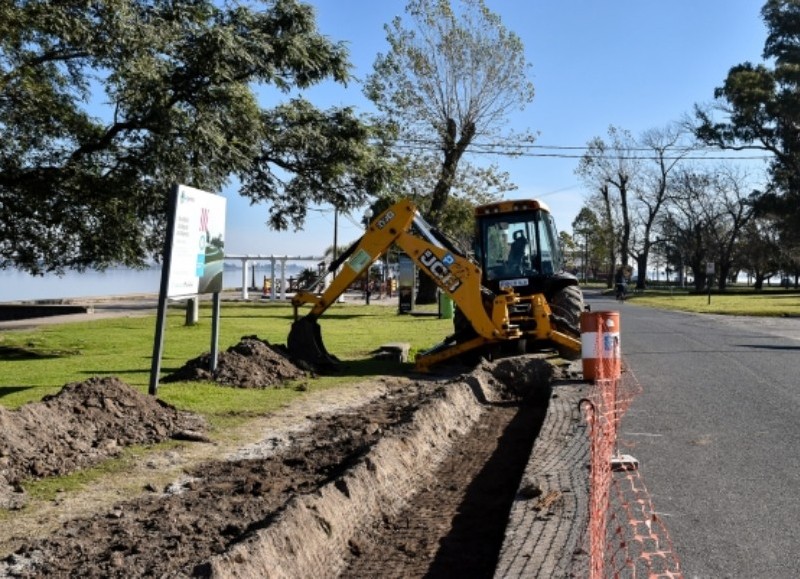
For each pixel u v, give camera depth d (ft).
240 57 54.95
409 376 42.32
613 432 23.68
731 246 234.99
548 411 29.30
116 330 68.90
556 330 47.09
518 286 50.88
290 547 15.15
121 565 14.21
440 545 17.57
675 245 292.20
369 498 19.11
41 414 22.65
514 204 52.11
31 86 51.90
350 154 72.49
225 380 36.06
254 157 63.62
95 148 55.21
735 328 77.61
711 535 17.10
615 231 274.36
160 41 51.08
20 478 19.89
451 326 77.61
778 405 32.86
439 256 44.16
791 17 185.16
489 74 116.37
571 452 22.82
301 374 40.14
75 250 59.98
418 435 24.61
